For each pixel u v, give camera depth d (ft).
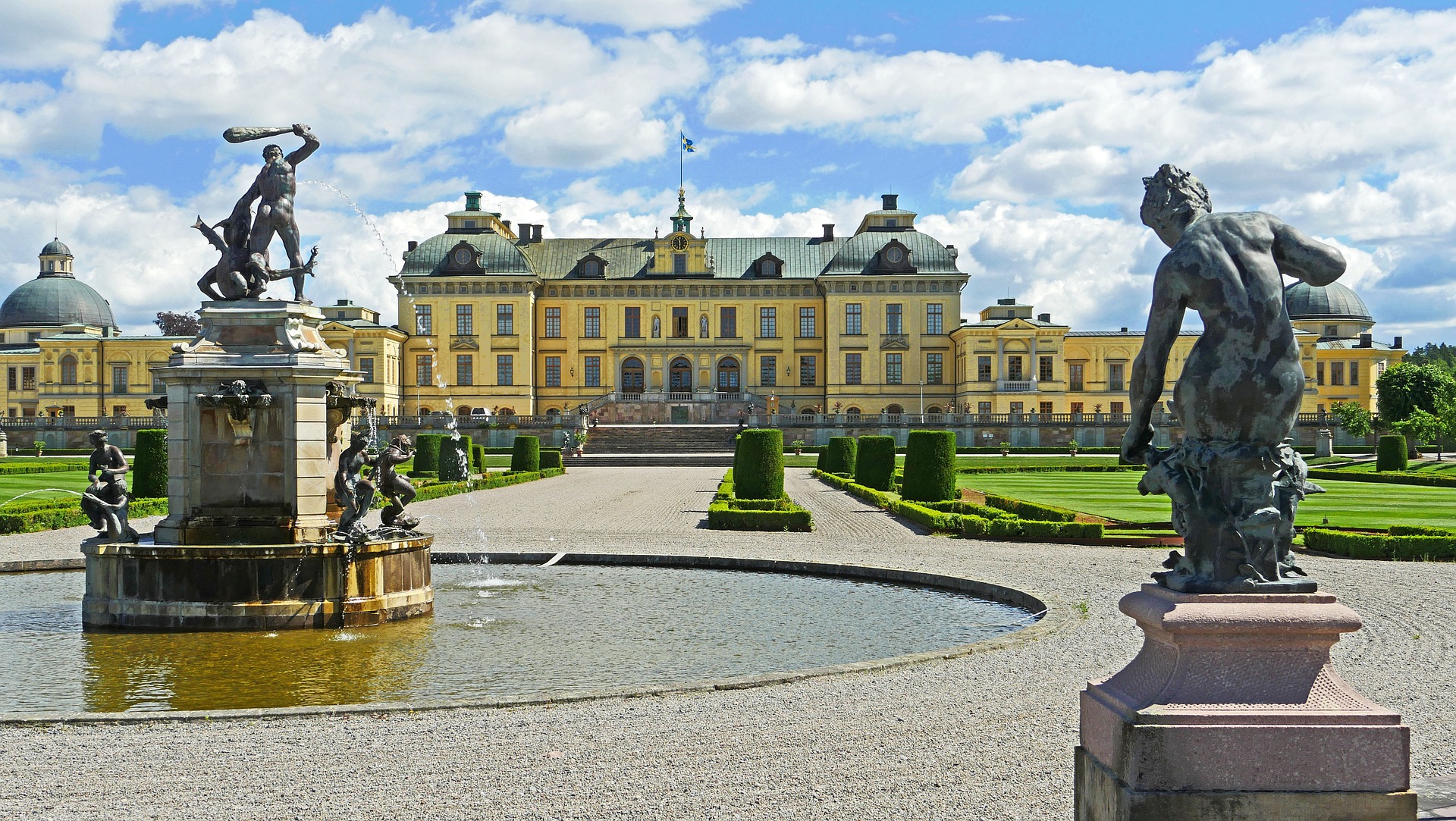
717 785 29.78
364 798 28.96
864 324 382.01
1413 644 49.70
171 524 59.31
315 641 54.90
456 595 71.20
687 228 393.91
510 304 377.50
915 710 37.52
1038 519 109.19
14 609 65.00
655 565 86.28
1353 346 398.83
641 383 390.42
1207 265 21.85
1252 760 20.34
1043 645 48.85
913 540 97.81
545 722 36.22
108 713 38.81
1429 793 25.49
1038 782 29.84
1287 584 21.09
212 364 58.44
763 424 335.26
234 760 32.35
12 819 27.66
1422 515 119.24
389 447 63.36
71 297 430.20
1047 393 362.94
